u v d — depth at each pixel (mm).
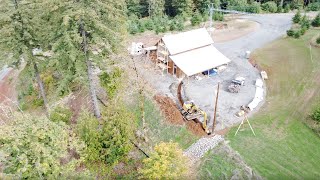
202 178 27609
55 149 22672
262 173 27906
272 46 51344
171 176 23641
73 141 24969
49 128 22891
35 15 30484
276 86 41000
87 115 29438
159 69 44094
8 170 21484
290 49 49000
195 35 44406
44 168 21344
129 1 74875
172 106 35562
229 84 41438
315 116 33562
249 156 29688
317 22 56750
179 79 42219
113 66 36188
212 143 31172
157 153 24719
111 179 28219
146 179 27531
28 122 21688
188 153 30359
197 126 33250
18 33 30797
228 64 46656
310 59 45281
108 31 27844
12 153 21141
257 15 68250
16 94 42781
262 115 35375
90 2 26688
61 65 30234
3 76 48094
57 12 26797
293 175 27797
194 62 42219
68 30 27469
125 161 29516
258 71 44812
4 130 20500
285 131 32844
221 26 62031
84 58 29734
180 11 72562
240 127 33469
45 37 31000
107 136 27922
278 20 64125
